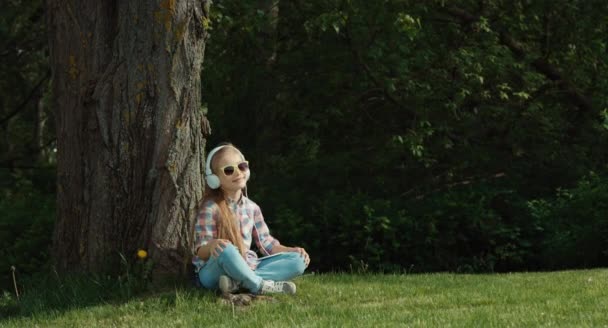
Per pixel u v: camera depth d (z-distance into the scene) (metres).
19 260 10.47
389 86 12.10
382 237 11.06
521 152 13.63
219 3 12.21
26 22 17.97
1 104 21.61
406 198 12.77
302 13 13.54
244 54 13.50
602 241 10.73
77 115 7.15
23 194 16.00
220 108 13.59
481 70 12.55
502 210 12.11
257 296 6.45
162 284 6.76
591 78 14.47
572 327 5.00
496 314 5.59
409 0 12.79
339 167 13.15
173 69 6.91
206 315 5.87
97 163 7.04
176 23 6.92
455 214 11.40
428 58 12.52
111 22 7.15
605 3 13.85
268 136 13.70
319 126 13.77
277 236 11.15
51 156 23.80
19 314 6.62
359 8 12.09
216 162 6.48
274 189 12.69
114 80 6.98
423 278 8.30
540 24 14.39
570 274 8.30
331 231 11.13
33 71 19.89
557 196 12.48
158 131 6.91
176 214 6.90
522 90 13.61
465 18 13.95
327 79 13.59
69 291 6.78
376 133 13.91
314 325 5.29
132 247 6.96
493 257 11.35
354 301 6.57
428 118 12.91
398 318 5.56
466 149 13.49
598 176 11.88
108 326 5.79
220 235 6.46
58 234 7.30
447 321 5.33
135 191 6.96
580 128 14.38
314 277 8.15
